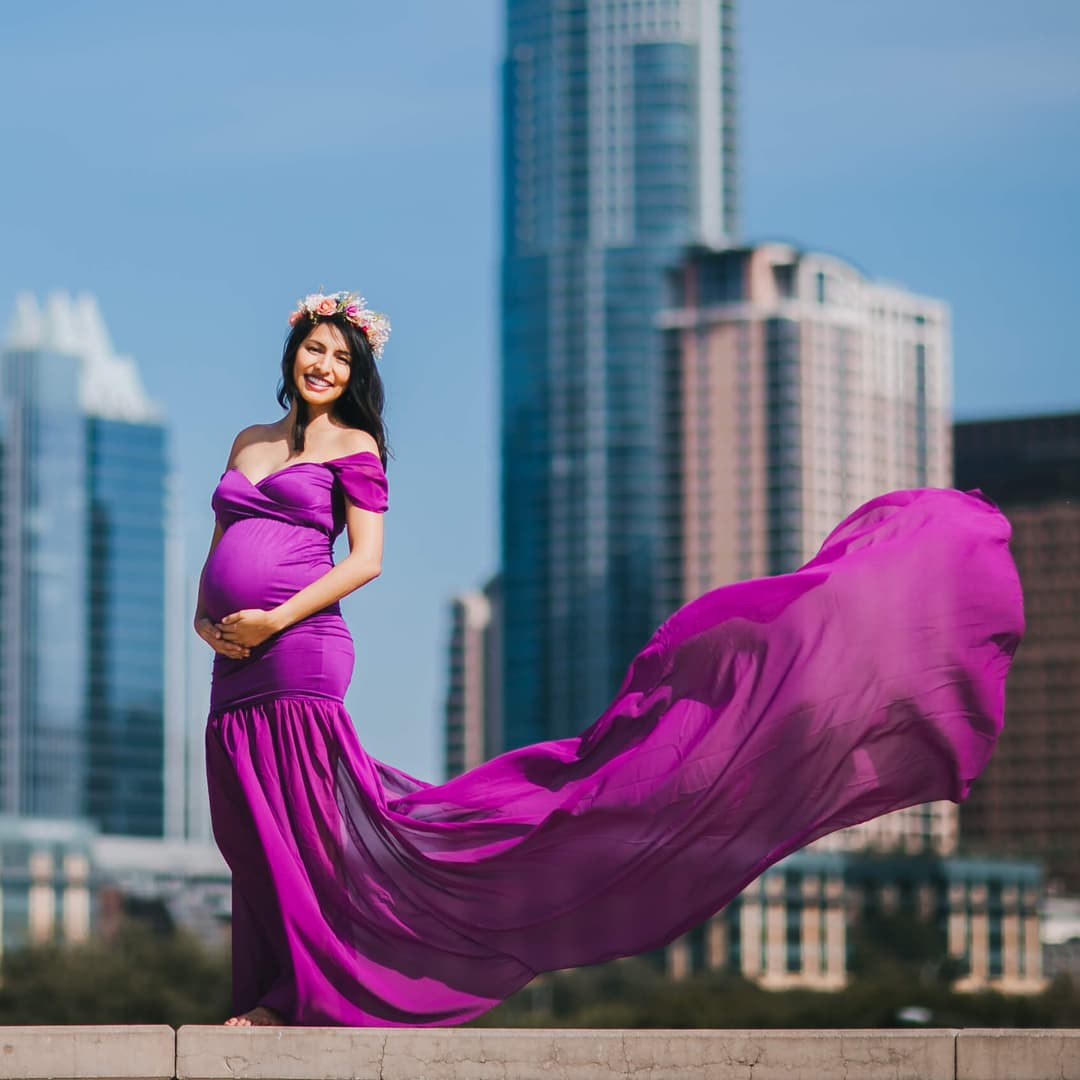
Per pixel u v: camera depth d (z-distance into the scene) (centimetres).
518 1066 1108
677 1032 1118
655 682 1280
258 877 1220
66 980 15775
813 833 1252
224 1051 1092
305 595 1218
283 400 1298
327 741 1222
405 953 1223
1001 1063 1125
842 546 1290
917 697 1260
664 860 1245
